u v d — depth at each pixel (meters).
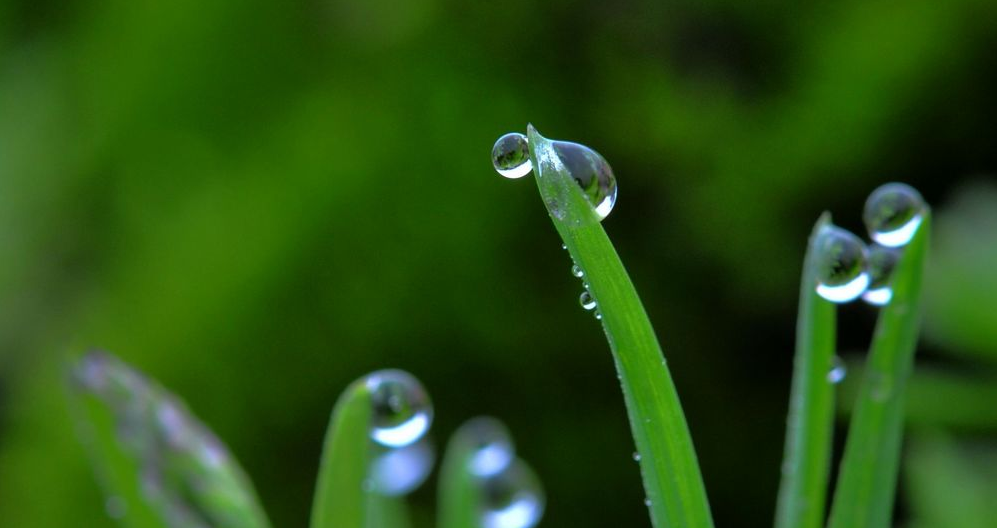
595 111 0.66
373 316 0.67
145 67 0.72
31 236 0.75
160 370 0.68
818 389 0.17
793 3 0.62
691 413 0.67
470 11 0.66
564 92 0.66
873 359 0.17
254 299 0.68
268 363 0.68
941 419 0.27
